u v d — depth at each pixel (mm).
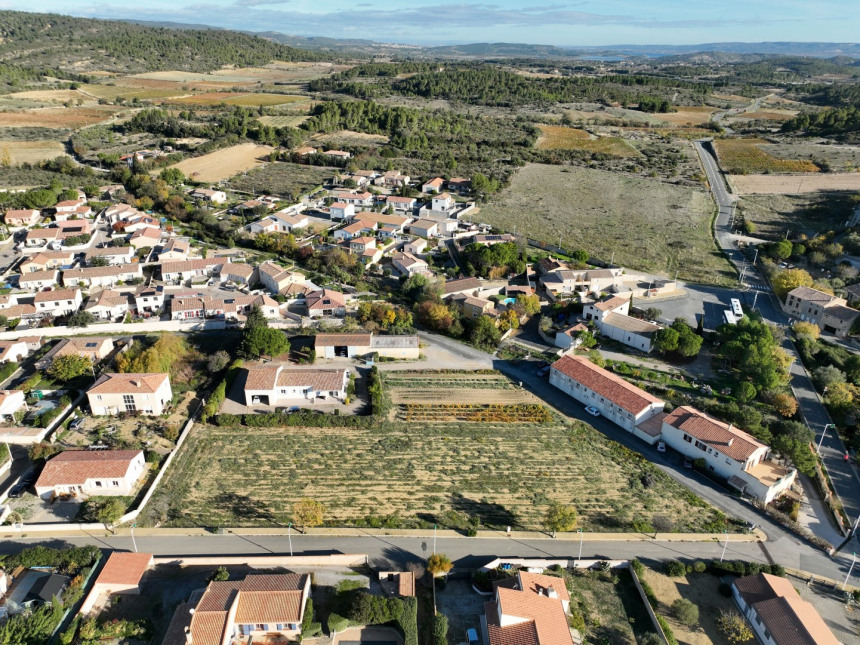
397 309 148000
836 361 129625
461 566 78812
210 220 199375
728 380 123812
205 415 108000
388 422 109812
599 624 71750
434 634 68562
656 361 131375
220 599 69250
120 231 191000
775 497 93000
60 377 115688
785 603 70000
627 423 108875
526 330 146250
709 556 81750
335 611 71750
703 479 97125
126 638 68000
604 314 142500
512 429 108688
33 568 76188
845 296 158625
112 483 89875
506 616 67938
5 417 105062
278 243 181000
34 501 88812
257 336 125312
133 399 107812
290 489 92750
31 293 148625
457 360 131750
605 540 84375
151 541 82062
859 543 84562
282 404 113750
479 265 175000
